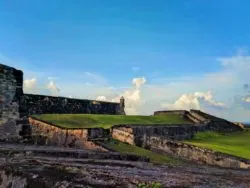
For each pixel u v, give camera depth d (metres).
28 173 15.82
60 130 32.72
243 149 40.66
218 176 20.70
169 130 43.91
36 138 33.84
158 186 14.91
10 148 25.66
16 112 34.81
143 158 27.31
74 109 45.66
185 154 34.81
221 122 62.97
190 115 61.22
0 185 16.44
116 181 15.04
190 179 18.00
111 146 31.48
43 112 40.03
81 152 24.97
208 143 44.09
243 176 21.88
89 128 31.73
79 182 14.43
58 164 18.47
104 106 51.56
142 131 38.31
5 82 34.31
